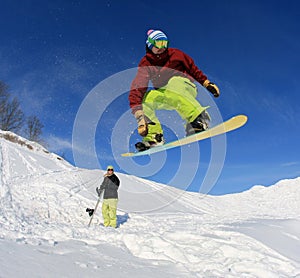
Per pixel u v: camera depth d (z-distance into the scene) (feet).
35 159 42.11
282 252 15.70
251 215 35.17
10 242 13.30
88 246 15.02
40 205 26.81
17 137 53.16
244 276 12.50
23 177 33.91
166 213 31.07
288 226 21.22
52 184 31.65
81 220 25.91
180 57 12.51
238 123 13.03
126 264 12.74
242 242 16.16
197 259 14.15
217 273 12.64
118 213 27.66
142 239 16.17
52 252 12.91
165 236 16.96
